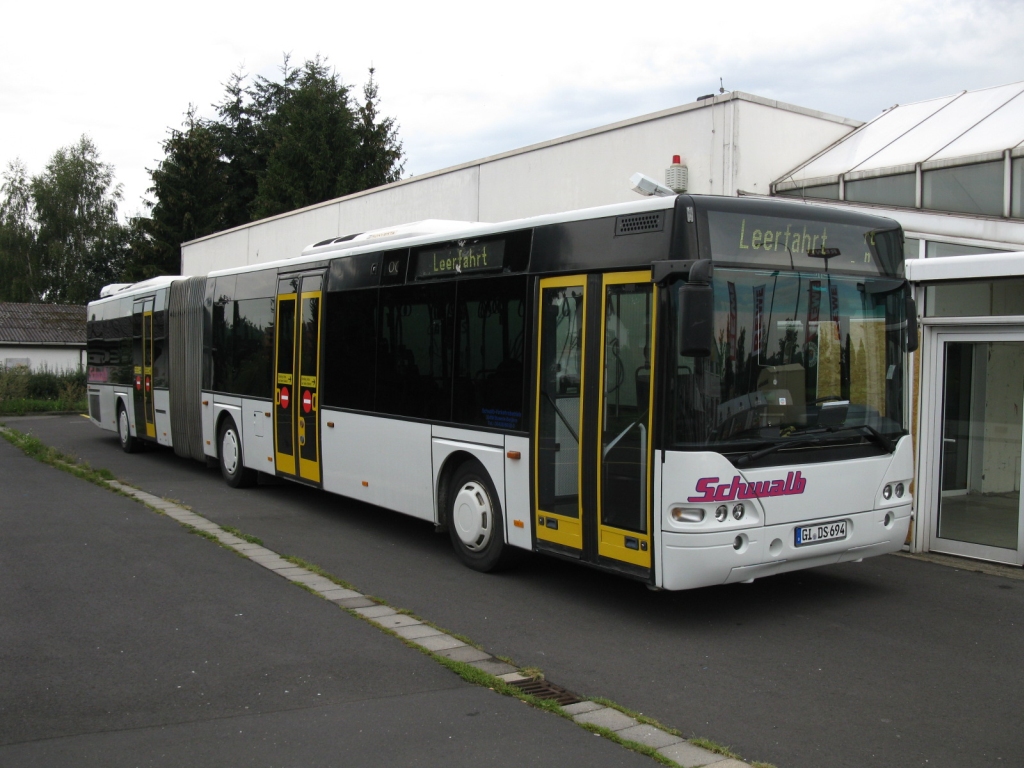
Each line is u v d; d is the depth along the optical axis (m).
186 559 8.36
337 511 11.37
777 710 5.07
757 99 12.66
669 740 4.60
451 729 4.65
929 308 9.00
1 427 25.00
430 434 8.69
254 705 4.94
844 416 6.82
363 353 9.86
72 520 10.20
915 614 7.03
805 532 6.52
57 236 62.25
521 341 7.52
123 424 18.47
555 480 7.15
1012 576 8.25
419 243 8.98
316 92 46.94
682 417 6.08
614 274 6.63
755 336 6.35
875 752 4.52
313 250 11.62
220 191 51.59
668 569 6.12
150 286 16.62
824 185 12.44
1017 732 4.80
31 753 4.29
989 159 10.78
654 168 13.52
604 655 6.00
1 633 6.14
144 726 4.63
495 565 8.05
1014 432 8.52
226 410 13.19
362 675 5.44
